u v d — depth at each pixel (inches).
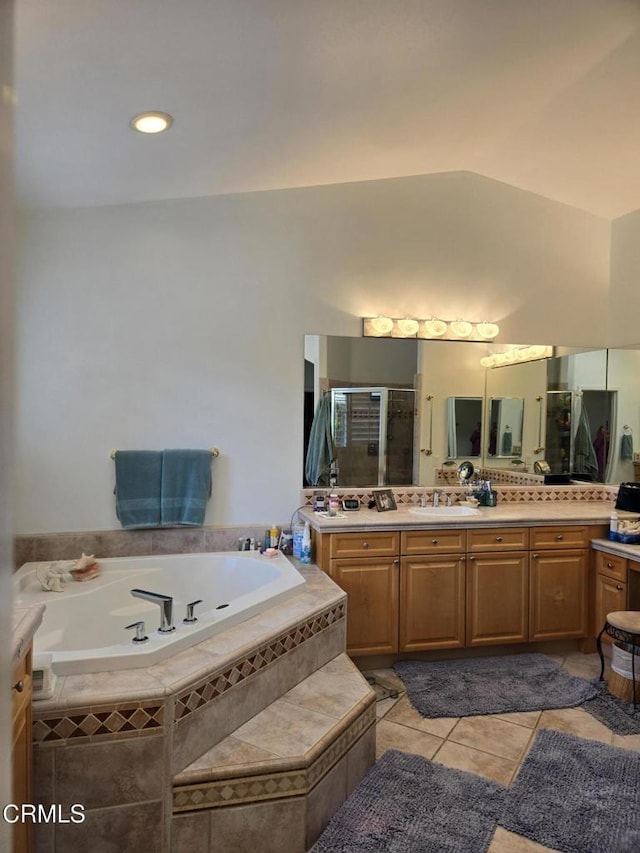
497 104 106.0
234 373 137.5
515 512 138.2
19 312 125.8
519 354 155.3
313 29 70.7
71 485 129.2
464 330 149.6
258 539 137.6
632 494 138.5
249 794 70.7
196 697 72.6
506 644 132.1
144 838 68.4
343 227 142.9
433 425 150.5
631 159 126.9
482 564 128.6
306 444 142.1
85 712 66.6
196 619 88.6
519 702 109.6
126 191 121.6
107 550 130.2
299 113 95.2
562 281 157.5
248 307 137.9
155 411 133.1
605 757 91.6
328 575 121.3
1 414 30.6
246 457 138.6
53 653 74.5
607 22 79.9
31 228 125.8
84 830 66.8
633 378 155.6
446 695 112.3
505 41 82.4
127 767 67.7
